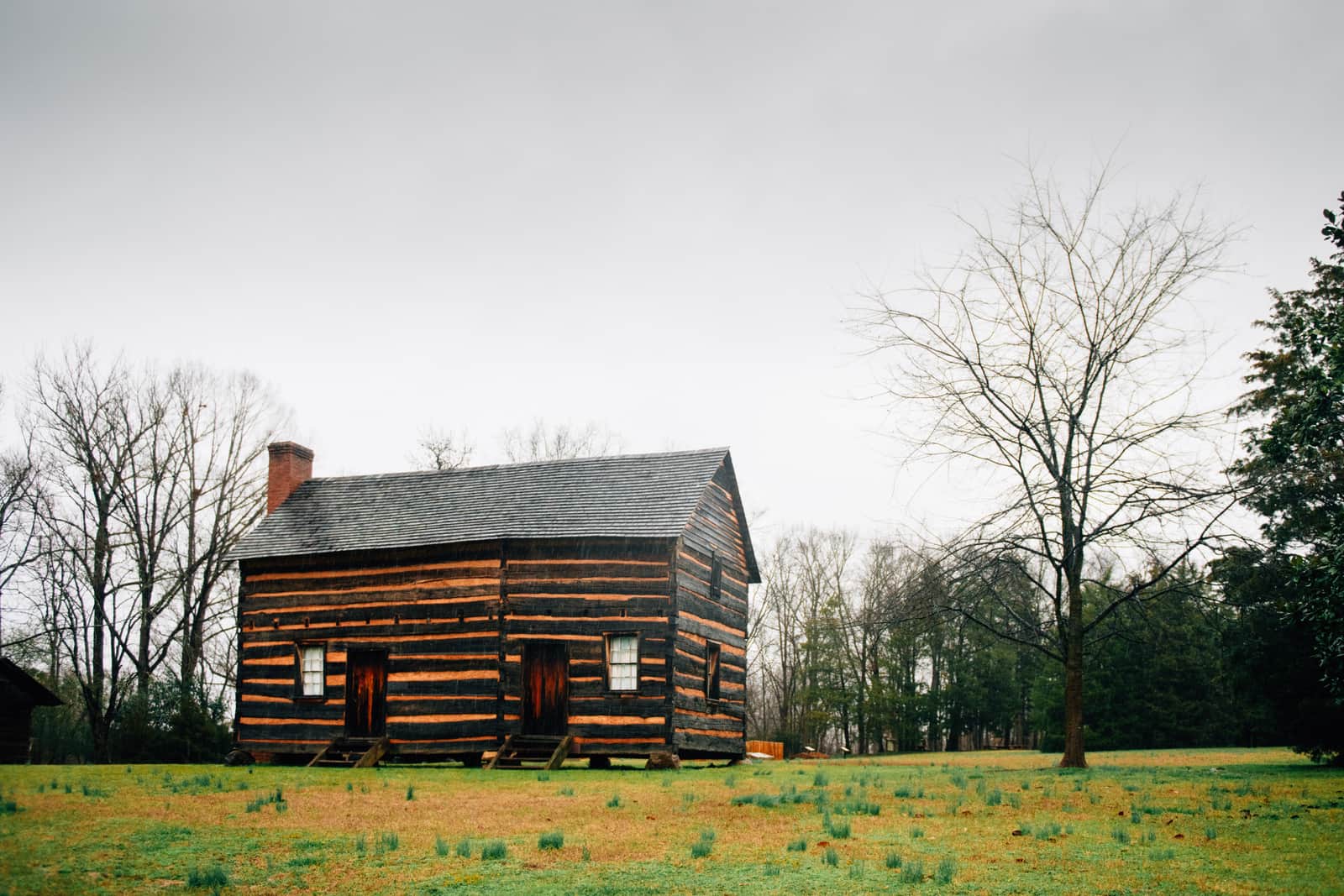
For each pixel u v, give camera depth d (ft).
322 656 77.92
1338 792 41.96
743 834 30.91
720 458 79.20
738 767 73.20
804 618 184.44
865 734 179.63
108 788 45.06
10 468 117.29
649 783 51.26
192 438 123.44
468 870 24.91
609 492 77.15
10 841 29.07
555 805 39.34
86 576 116.98
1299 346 44.16
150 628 119.44
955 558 61.77
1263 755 83.87
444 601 73.61
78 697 139.64
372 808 38.40
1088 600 117.91
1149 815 35.29
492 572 72.54
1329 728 56.34
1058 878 23.82
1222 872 24.53
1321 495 57.36
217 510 124.26
